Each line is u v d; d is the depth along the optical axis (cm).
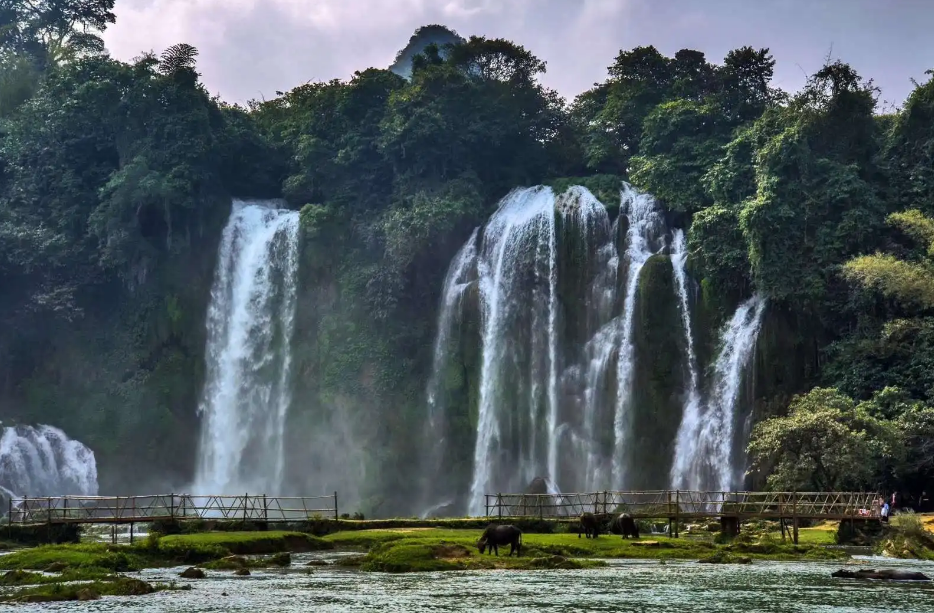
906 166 8069
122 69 9125
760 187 7600
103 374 8706
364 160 9275
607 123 9594
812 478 6062
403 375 8525
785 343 7500
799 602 3009
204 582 3528
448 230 8631
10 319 8688
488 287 8562
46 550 4131
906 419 6469
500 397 8319
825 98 8044
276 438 8738
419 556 3944
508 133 9331
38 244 8731
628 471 7794
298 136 9762
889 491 6412
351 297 8738
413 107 9131
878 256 7062
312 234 8906
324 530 5431
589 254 8419
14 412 8456
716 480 7419
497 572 3741
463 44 9956
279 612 2838
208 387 8888
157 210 8975
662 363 7881
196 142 9038
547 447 8156
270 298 9062
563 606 2920
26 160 9306
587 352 8219
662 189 8394
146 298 8812
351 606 2930
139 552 4238
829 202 7656
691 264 7956
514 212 8831
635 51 9800
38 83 10188
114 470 8369
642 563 4078
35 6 11162
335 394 8488
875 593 3206
